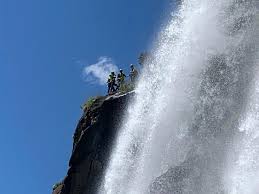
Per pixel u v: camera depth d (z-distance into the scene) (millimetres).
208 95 32000
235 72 30875
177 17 37000
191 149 31234
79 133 46062
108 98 44312
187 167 30328
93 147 43438
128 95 41938
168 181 30953
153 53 39125
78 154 44469
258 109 27938
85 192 42969
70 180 44719
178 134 33312
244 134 27703
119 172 39500
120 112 42250
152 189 31750
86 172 43312
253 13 31844
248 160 26297
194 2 35844
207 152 29672
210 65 32750
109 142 42344
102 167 42156
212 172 28375
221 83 31500
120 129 41344
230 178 26828
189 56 34719
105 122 43250
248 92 29266
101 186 41375
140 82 40719
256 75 29469
